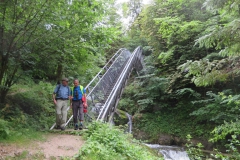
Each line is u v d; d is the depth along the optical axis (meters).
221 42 4.68
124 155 5.05
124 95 19.73
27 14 6.06
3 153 3.91
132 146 5.83
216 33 4.59
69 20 6.71
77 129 7.22
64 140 5.71
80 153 4.25
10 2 5.54
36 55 6.75
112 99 10.83
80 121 7.20
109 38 8.02
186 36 13.79
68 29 6.87
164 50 17.19
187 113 14.78
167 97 16.28
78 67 11.39
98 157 4.28
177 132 14.09
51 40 6.77
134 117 16.67
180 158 10.65
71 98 7.36
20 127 6.05
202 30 13.14
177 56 15.80
